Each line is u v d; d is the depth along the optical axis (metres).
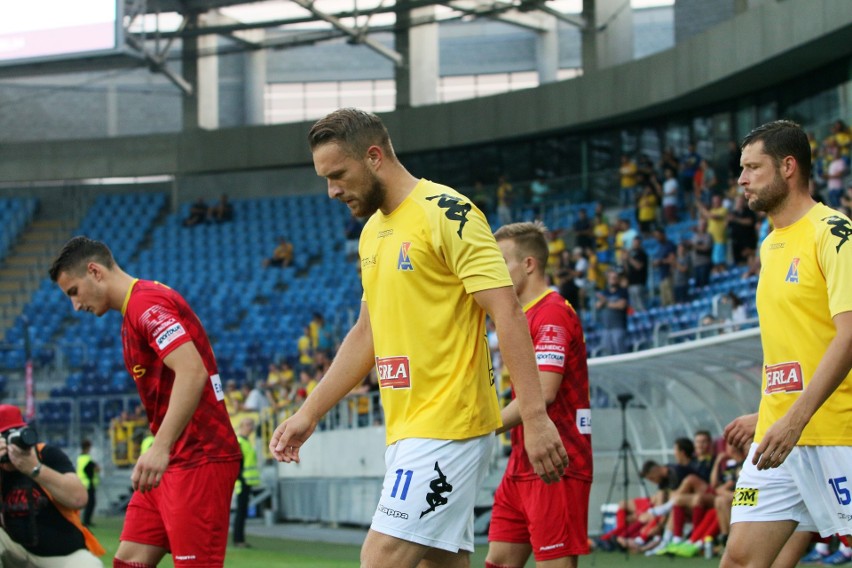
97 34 38.78
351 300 44.41
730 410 21.30
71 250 8.60
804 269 7.50
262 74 54.88
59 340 45.06
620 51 42.62
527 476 8.98
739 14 33.22
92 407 40.75
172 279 48.19
